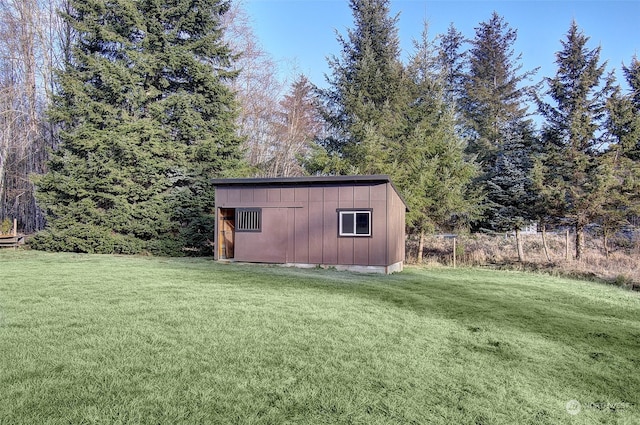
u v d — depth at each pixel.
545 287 10.21
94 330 4.86
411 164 17.97
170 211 18.20
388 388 3.55
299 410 3.08
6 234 20.31
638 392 3.77
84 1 19.00
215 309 6.13
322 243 12.60
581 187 17.39
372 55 22.52
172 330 4.95
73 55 19.30
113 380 3.46
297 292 7.90
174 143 19.14
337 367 3.97
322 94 23.83
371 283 9.61
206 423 2.83
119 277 9.24
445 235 22.34
